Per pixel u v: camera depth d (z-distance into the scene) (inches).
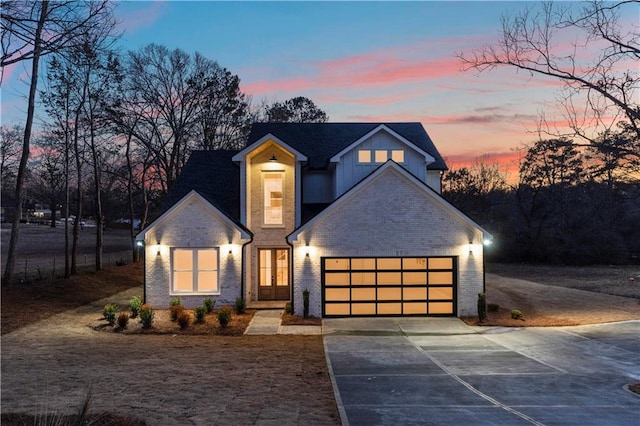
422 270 772.0
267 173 882.8
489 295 997.2
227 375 439.5
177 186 941.8
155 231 802.2
